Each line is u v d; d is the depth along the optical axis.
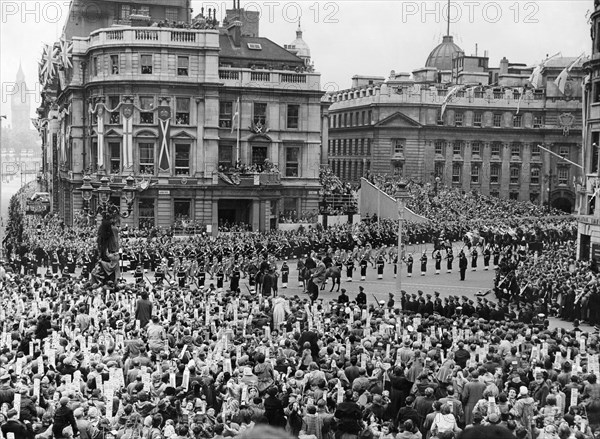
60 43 115.44
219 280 65.19
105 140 94.00
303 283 64.12
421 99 130.25
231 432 19.45
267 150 99.56
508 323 37.16
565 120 131.88
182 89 93.94
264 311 41.59
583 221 70.00
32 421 21.58
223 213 98.50
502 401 21.97
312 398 21.89
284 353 29.20
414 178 130.38
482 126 132.38
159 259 70.31
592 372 25.19
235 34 103.44
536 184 134.12
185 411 21.16
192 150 94.69
